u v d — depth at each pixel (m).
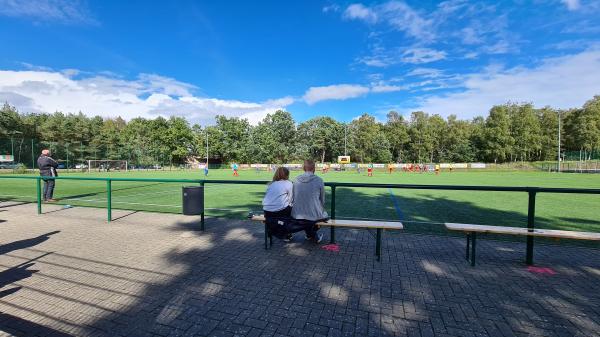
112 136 74.56
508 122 76.12
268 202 5.41
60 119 71.81
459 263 4.87
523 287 4.02
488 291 3.91
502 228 4.78
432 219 8.69
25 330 3.05
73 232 6.80
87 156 48.25
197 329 3.09
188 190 6.66
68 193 14.97
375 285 4.07
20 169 37.69
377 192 16.05
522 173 45.72
